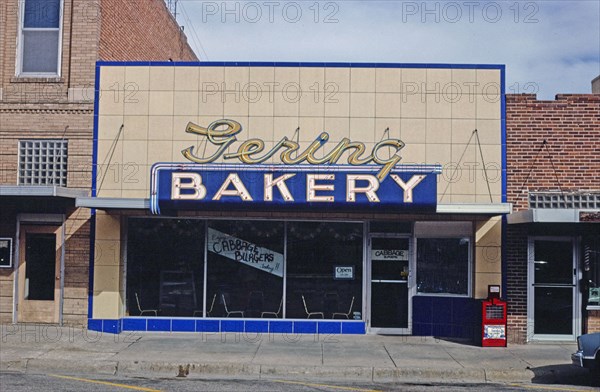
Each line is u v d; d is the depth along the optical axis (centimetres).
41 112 1684
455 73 1638
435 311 1648
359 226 1670
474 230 1630
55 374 1271
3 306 1670
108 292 1639
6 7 1741
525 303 1609
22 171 1686
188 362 1321
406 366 1316
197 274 1669
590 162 1625
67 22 1720
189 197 1508
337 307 1664
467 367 1320
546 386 1220
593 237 1611
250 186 1511
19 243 1672
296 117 1638
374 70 1642
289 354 1416
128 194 1648
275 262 1666
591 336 1218
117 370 1308
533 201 1622
